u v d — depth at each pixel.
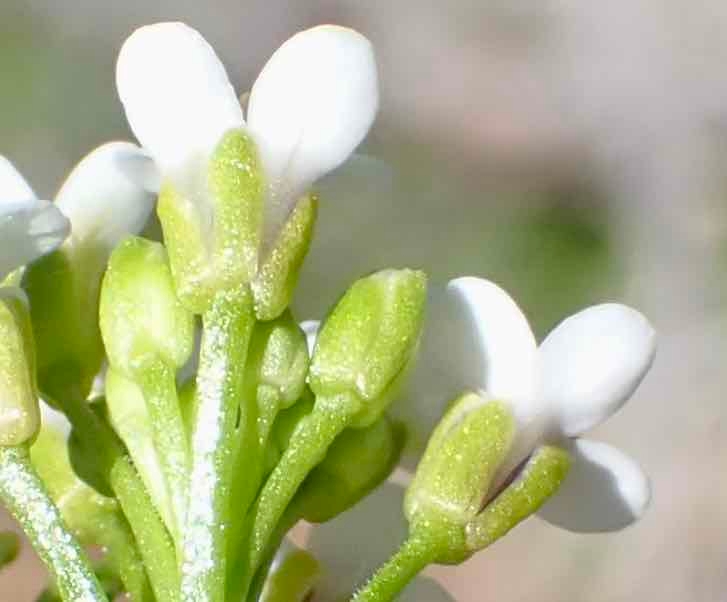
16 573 0.08
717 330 0.09
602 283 0.09
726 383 0.09
